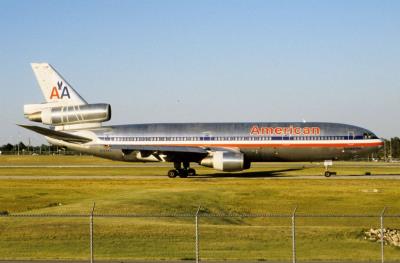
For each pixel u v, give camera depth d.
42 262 26.27
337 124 77.38
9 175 86.88
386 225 47.09
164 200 52.69
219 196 57.72
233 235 34.03
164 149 73.62
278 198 56.88
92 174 88.25
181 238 33.06
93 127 79.88
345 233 36.44
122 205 48.72
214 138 76.69
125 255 28.50
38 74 80.81
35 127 72.50
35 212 43.50
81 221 37.28
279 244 32.22
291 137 75.94
